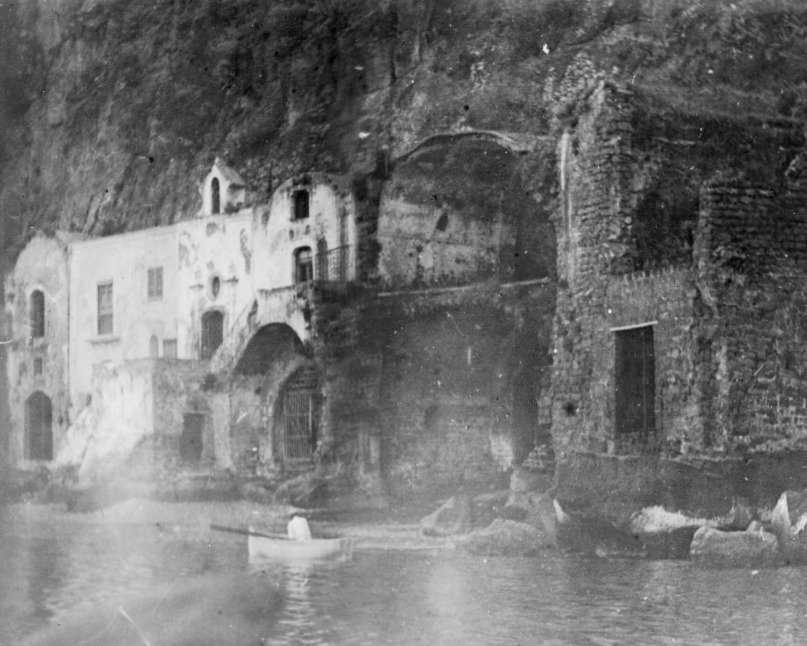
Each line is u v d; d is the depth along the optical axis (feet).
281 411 120.16
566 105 105.40
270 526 99.25
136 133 142.41
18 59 149.79
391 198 117.60
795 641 58.18
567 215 98.73
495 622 62.28
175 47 141.69
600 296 94.48
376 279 116.57
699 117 97.35
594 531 85.61
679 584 72.02
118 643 56.39
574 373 95.96
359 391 112.98
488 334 112.68
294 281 120.37
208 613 58.39
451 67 118.32
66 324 136.36
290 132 130.00
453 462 112.78
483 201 114.83
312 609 65.21
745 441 83.87
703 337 85.30
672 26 108.78
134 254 132.67
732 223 86.33
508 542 84.28
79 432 123.75
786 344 85.87
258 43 135.95
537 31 114.62
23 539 92.94
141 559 83.20
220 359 121.19
